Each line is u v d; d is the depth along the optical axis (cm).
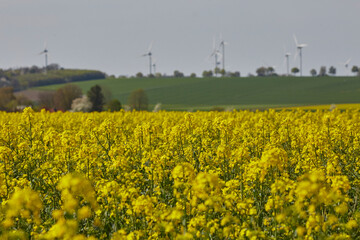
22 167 2430
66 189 1509
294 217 1551
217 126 3181
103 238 1653
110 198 1741
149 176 2141
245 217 1662
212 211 1730
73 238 1275
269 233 1603
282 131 3484
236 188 2017
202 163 2602
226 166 2353
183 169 1706
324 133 3058
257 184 2002
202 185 1522
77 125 5088
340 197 1547
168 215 1584
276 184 1591
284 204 1652
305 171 2373
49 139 2591
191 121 3588
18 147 2595
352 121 4431
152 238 1538
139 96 19950
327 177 1838
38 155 2528
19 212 1550
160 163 2170
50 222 1644
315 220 1443
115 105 18500
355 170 2431
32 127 3262
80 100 18375
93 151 2191
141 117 6206
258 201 1938
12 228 1653
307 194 1509
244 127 4209
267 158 1719
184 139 3209
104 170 2411
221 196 1708
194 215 1689
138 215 1667
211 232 1504
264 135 3494
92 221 1722
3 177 2062
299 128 3684
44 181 2134
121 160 2075
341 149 2964
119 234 1481
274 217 1597
